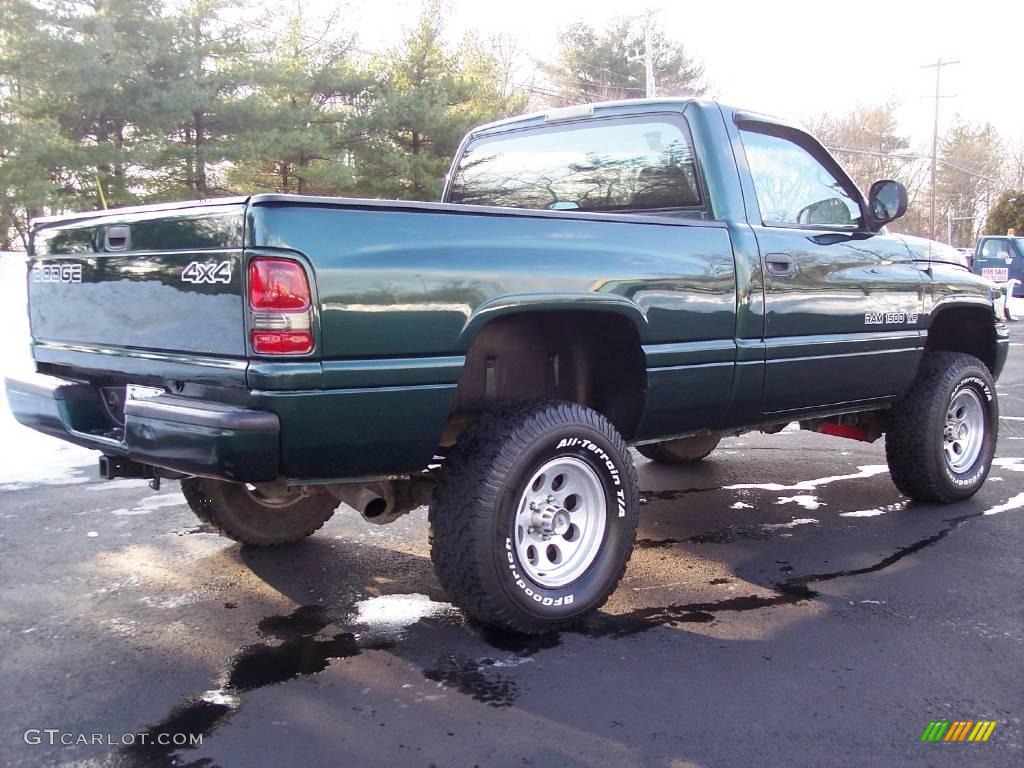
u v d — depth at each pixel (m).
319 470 3.01
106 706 2.93
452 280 3.13
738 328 4.06
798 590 4.00
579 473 3.58
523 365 3.84
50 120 20.59
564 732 2.77
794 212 4.52
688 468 6.52
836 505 5.47
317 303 2.85
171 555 4.44
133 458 3.22
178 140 24.22
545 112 4.88
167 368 3.13
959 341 5.91
